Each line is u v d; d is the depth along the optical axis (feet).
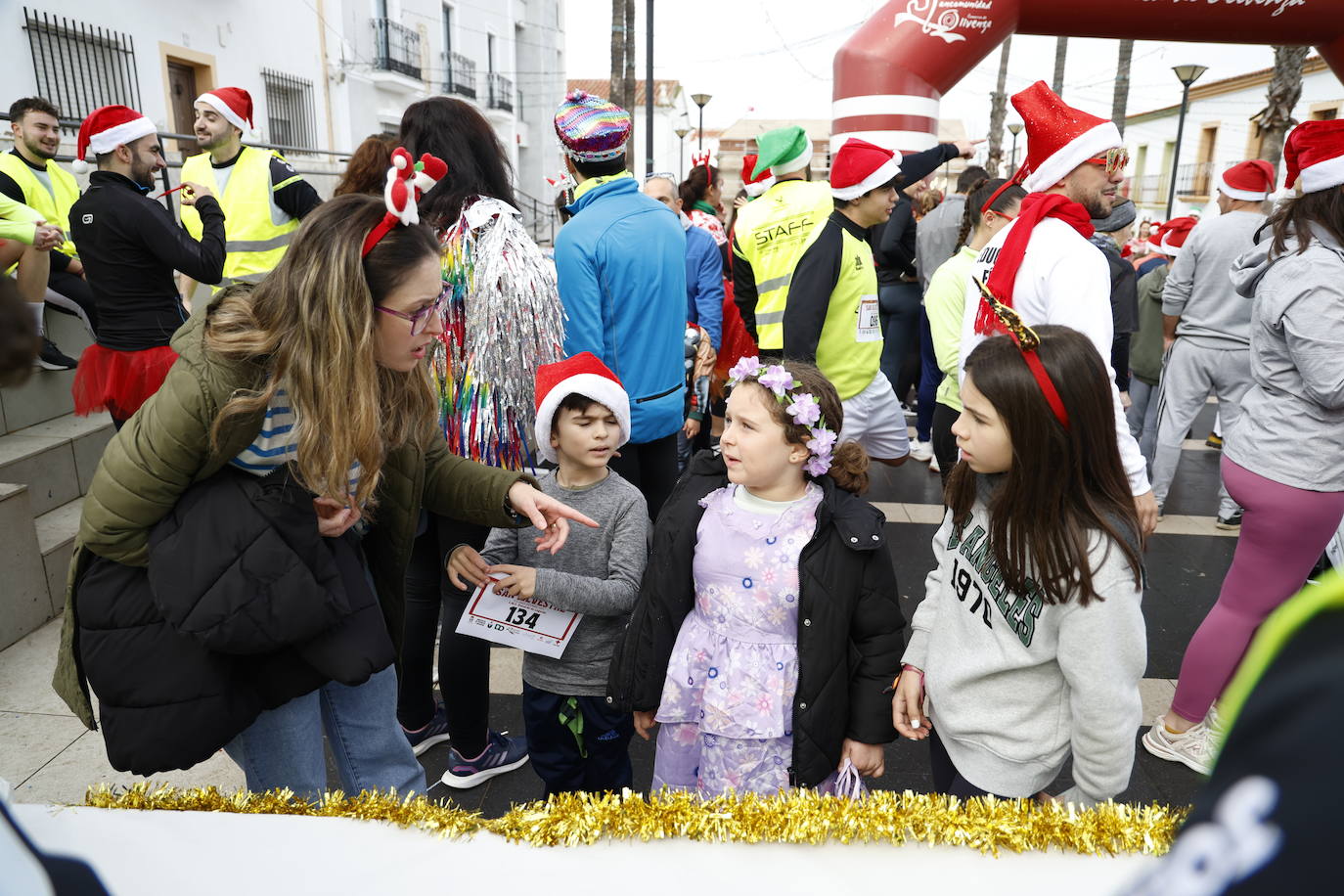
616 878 3.34
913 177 13.26
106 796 3.83
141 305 10.17
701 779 5.82
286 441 4.34
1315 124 6.76
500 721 8.74
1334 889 1.06
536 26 90.22
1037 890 3.30
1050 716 4.90
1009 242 7.01
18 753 7.91
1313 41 18.31
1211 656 7.74
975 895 3.28
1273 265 7.20
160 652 4.29
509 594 6.34
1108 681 4.51
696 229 14.14
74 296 13.41
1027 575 4.61
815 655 5.40
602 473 6.84
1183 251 13.10
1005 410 4.51
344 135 50.80
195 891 3.27
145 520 4.17
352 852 3.45
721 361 15.57
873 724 5.57
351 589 4.85
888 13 17.04
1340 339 6.61
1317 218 6.88
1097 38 18.40
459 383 7.31
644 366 8.73
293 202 11.93
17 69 27.68
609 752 6.85
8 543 9.61
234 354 4.00
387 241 4.10
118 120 9.66
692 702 5.74
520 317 7.18
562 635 6.46
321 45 47.85
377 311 4.20
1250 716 1.30
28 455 11.42
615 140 8.38
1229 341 12.85
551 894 3.28
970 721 5.05
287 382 4.12
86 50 30.73
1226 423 13.25
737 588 5.58
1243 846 1.17
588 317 8.38
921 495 15.90
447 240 7.17
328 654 4.60
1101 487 4.57
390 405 4.91
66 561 10.46
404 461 5.26
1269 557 7.38
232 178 11.79
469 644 7.20
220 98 11.53
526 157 92.27
